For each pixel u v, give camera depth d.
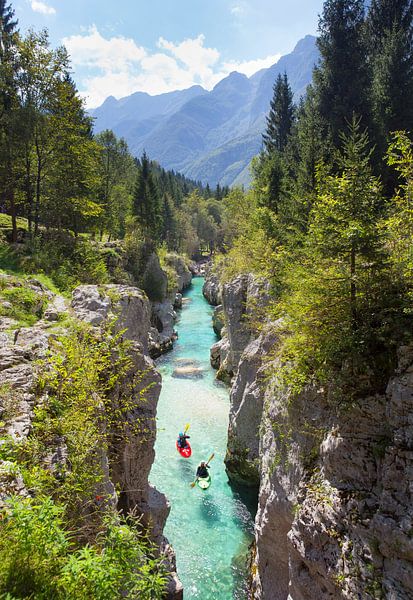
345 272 7.75
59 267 24.66
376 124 23.56
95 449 7.68
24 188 30.61
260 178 36.38
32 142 27.02
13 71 25.59
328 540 6.96
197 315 46.91
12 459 5.95
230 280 25.84
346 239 7.24
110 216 46.66
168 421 20.59
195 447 18.30
